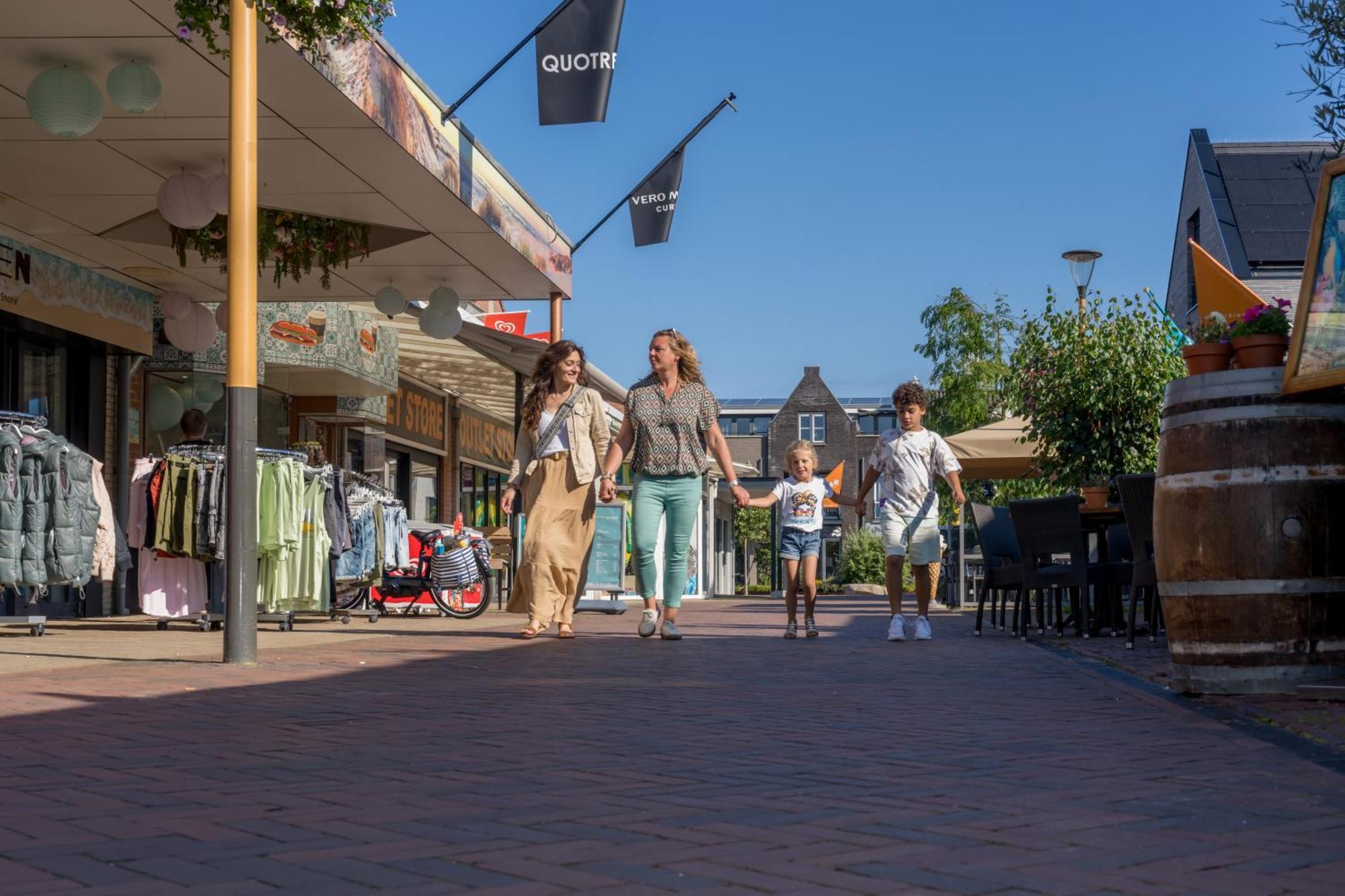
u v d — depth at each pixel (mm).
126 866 2615
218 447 11180
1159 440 5844
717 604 22281
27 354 13438
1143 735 4602
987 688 6309
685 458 9922
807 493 10570
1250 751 4219
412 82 10352
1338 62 4992
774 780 3688
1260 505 5484
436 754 4152
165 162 10719
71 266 13398
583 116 11750
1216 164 25547
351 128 9812
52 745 4297
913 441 10195
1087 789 3535
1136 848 2803
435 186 11133
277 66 8688
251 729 4695
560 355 10000
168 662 7387
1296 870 2596
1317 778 3689
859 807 3287
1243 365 5633
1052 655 8461
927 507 10172
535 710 5352
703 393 9992
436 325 14461
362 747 4301
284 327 16516
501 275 14148
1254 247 23781
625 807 3283
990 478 16438
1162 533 5734
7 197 11453
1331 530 5508
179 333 14453
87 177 11023
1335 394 5535
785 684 6531
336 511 11359
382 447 20875
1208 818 3135
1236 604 5527
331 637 10164
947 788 3562
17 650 8359
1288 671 5535
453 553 14109
